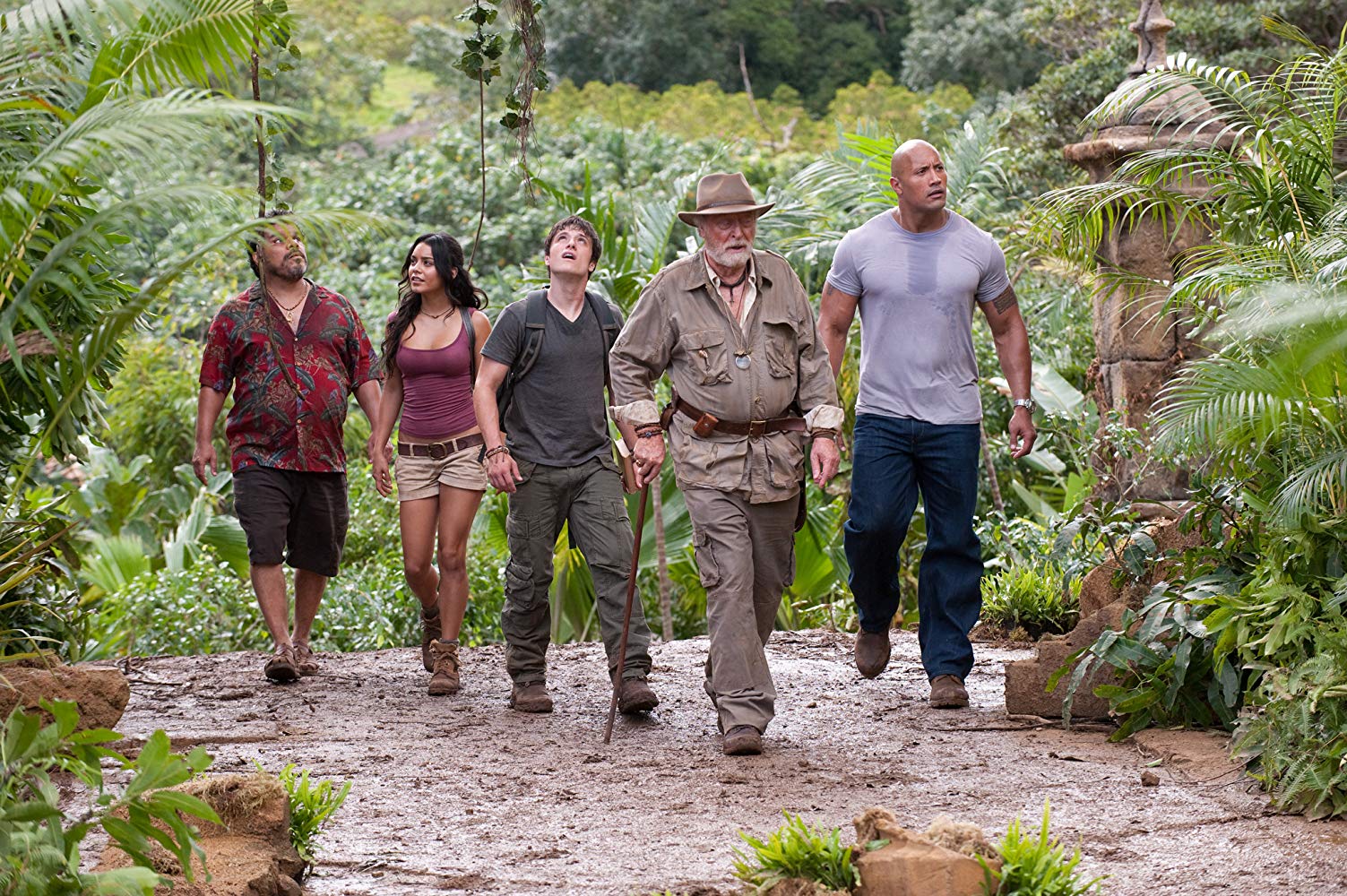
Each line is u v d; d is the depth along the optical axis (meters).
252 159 27.39
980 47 39.19
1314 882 4.22
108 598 11.06
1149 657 6.02
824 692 7.42
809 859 3.69
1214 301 8.52
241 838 4.21
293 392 7.66
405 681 7.99
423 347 7.54
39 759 3.53
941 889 3.57
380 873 4.45
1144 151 8.77
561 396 6.91
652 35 46.75
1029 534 9.64
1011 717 6.62
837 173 11.99
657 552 10.73
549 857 4.59
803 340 6.29
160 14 4.14
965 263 6.89
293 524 7.93
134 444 15.28
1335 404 5.47
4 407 5.53
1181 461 6.40
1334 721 5.07
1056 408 12.56
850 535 7.02
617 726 6.68
